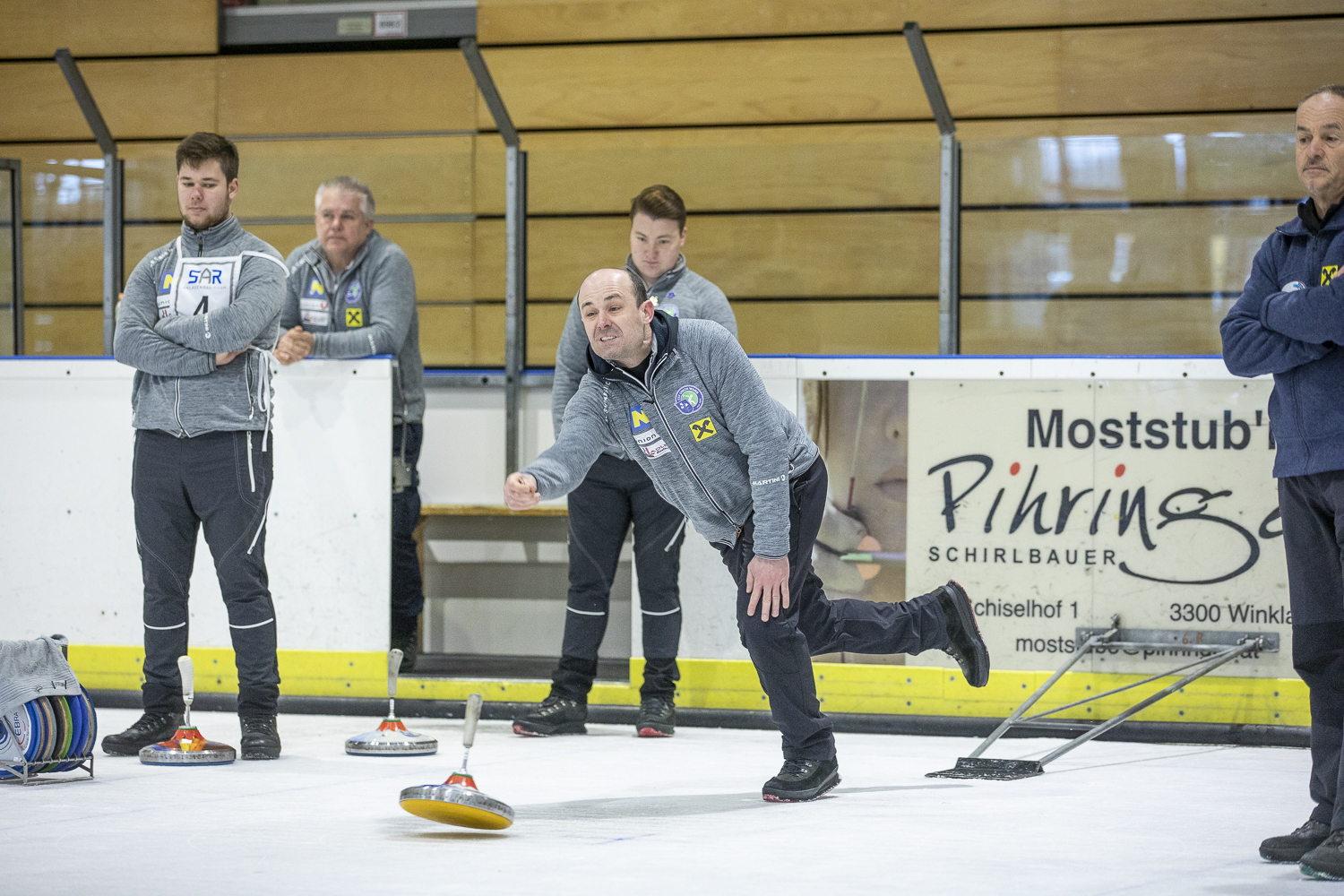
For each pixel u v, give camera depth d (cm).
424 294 1534
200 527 1003
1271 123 1449
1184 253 1284
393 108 1616
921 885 497
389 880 505
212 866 533
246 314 850
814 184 1430
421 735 893
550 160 1478
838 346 1434
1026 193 1311
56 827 622
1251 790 748
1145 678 950
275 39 1636
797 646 698
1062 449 991
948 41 1515
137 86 1647
